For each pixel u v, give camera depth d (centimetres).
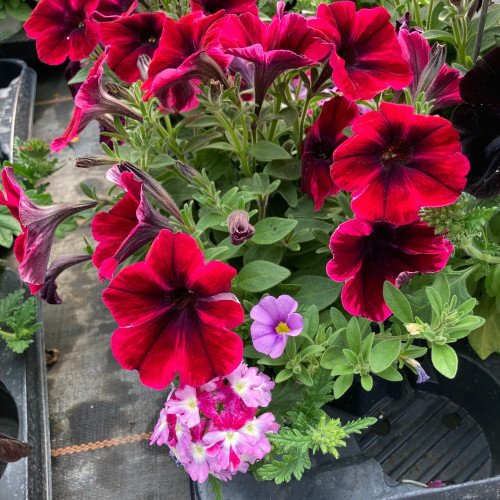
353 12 35
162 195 35
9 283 63
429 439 51
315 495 39
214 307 30
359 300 34
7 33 104
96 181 83
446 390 52
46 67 106
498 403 46
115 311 30
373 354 33
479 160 33
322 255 43
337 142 39
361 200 30
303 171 40
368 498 39
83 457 54
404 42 35
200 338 30
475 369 47
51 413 58
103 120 43
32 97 93
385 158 31
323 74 39
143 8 53
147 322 30
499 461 47
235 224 33
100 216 34
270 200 47
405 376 53
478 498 38
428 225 33
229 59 37
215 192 36
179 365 30
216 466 35
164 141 46
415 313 37
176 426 36
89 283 70
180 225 35
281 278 36
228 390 34
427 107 35
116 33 43
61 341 64
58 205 39
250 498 39
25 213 35
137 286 29
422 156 30
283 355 36
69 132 40
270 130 46
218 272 29
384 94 45
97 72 38
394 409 53
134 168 34
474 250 38
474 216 34
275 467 36
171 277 29
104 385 60
